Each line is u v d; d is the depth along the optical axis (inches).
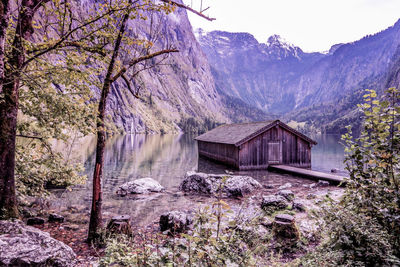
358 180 178.9
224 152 1113.4
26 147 380.2
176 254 137.1
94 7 258.7
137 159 1301.7
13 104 265.0
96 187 275.0
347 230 177.8
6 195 257.8
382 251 163.8
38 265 175.9
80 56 272.4
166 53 289.7
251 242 211.5
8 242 178.1
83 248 257.6
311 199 457.1
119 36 267.0
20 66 257.0
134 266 140.3
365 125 176.2
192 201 511.2
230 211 148.7
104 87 280.7
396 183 166.9
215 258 131.6
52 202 485.1
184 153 1688.0
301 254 227.0
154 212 434.6
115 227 264.5
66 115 311.4
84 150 1502.2
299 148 1053.8
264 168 999.0
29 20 257.1
